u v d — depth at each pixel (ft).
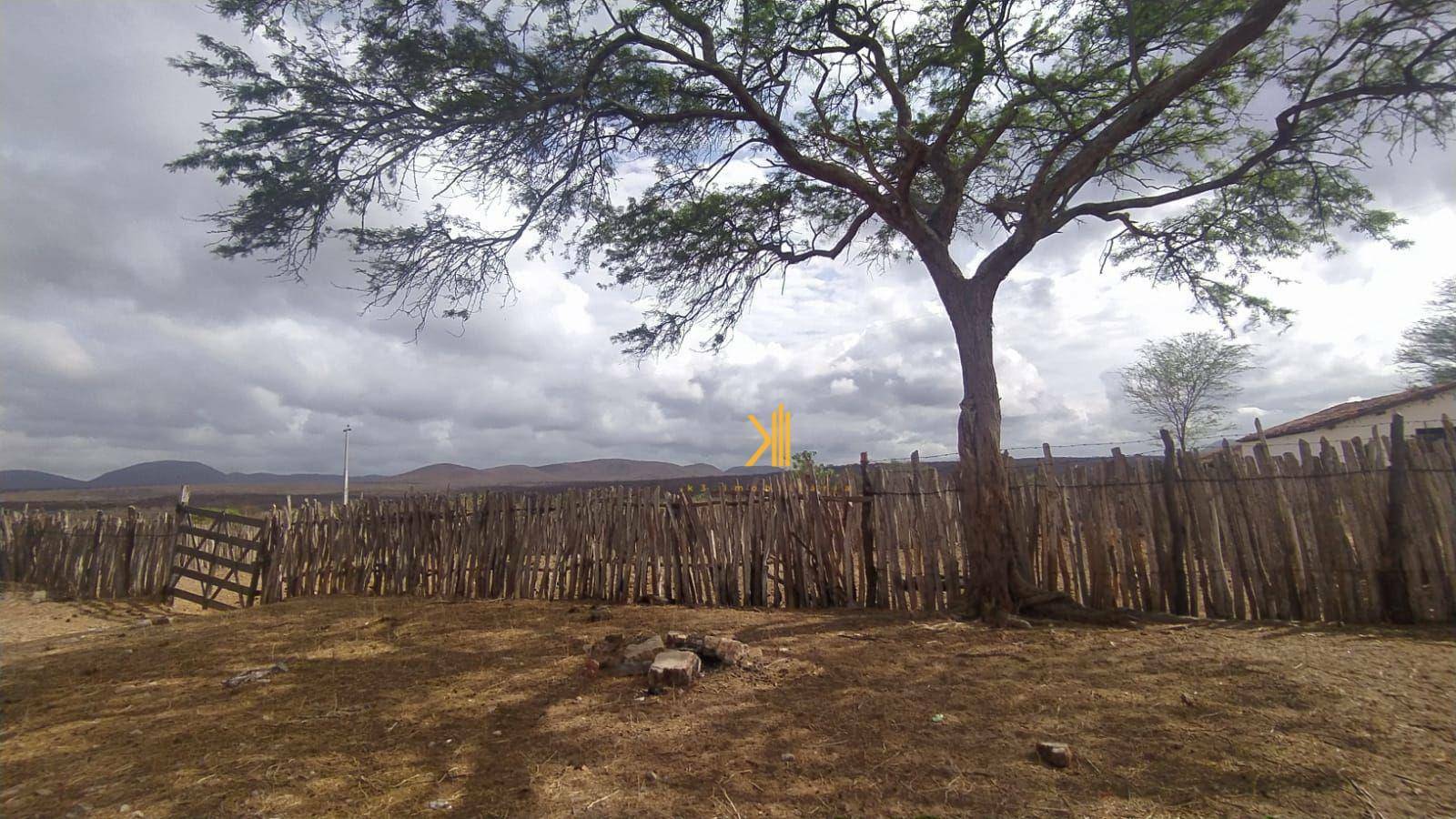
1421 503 22.50
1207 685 16.63
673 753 14.03
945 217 30.04
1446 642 19.65
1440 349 71.00
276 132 26.78
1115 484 25.59
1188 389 82.33
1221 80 30.53
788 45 31.96
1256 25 23.91
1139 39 29.45
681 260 37.35
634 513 31.76
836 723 15.23
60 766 14.30
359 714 16.88
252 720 16.72
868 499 28.09
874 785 12.39
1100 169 34.55
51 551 45.91
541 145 29.40
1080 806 11.46
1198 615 24.13
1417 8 25.75
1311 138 30.32
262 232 27.45
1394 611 22.33
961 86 29.94
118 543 43.32
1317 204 32.65
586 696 17.56
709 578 30.07
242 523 41.04
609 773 13.23
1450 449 22.48
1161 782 12.15
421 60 26.37
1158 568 24.76
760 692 17.38
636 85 31.71
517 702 17.39
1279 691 15.99
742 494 30.14
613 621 26.30
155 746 15.23
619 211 36.32
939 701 16.39
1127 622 23.12
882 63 31.27
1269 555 23.65
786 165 33.19
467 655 21.94
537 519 33.86
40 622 35.45
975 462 25.68
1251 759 12.76
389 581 36.45
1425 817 10.74
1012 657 19.74
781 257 37.78
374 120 27.37
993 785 12.24
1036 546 26.40
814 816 11.44
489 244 31.09
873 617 25.58
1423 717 14.25
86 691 19.62
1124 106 28.19
